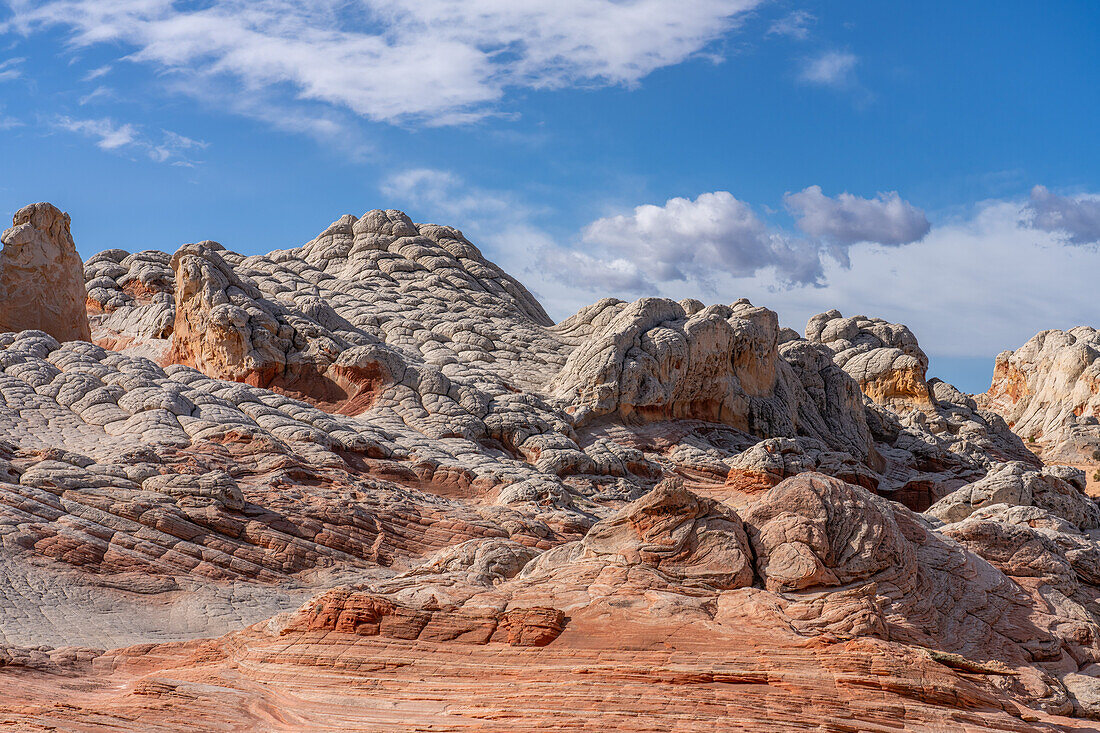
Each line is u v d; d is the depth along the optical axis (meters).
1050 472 37.09
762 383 63.31
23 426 34.91
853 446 65.62
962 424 77.38
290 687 16.72
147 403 37.50
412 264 73.94
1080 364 98.50
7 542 25.72
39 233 50.97
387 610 17.73
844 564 18.78
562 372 58.06
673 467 50.06
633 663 15.76
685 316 62.19
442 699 15.69
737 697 14.83
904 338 86.81
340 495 34.00
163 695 16.11
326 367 48.66
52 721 14.73
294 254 76.00
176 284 53.16
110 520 28.02
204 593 26.25
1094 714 18.11
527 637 16.72
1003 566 24.45
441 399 47.19
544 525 34.72
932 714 14.82
